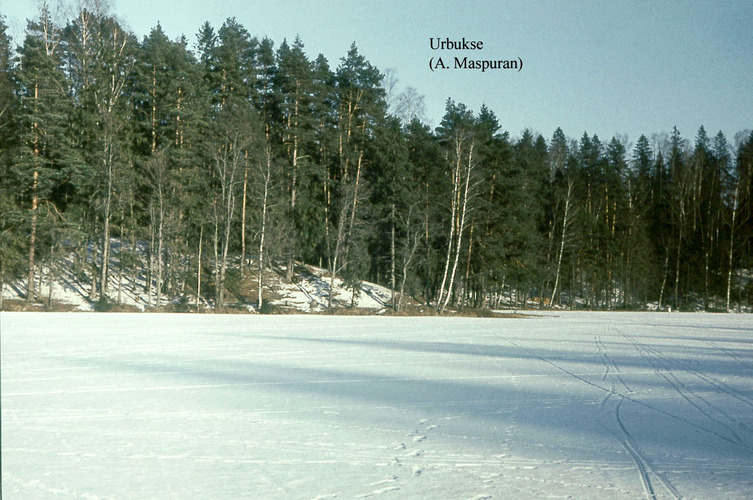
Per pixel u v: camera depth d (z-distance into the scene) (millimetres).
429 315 37625
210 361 12430
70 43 42000
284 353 14172
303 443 6246
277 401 8469
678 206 69625
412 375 11227
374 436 6613
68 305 37438
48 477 4992
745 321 35938
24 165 36406
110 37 42812
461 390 9703
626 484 5105
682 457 5988
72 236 36656
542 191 62781
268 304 35812
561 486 5016
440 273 51031
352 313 36562
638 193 72375
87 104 40344
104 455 5660
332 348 15508
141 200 42562
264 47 56812
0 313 26812
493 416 7781
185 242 43656
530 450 6160
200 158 43656
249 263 49844
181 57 44781
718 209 67000
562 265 60781
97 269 40062
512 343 18141
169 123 44656
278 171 42656
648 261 64875
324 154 53219
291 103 50281
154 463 5445
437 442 6410
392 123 49312
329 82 56875
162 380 9977
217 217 41094
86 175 37219
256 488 4812
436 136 52062
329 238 48812
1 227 36594
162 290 43344
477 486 4969
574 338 20453
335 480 5059
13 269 36250
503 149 48906
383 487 4898
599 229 64312
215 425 6957
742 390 10117
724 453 6148
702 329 27078
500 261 48500
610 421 7594
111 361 12078
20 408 7660
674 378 11453
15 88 40531
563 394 9477
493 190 49531
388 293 50594
